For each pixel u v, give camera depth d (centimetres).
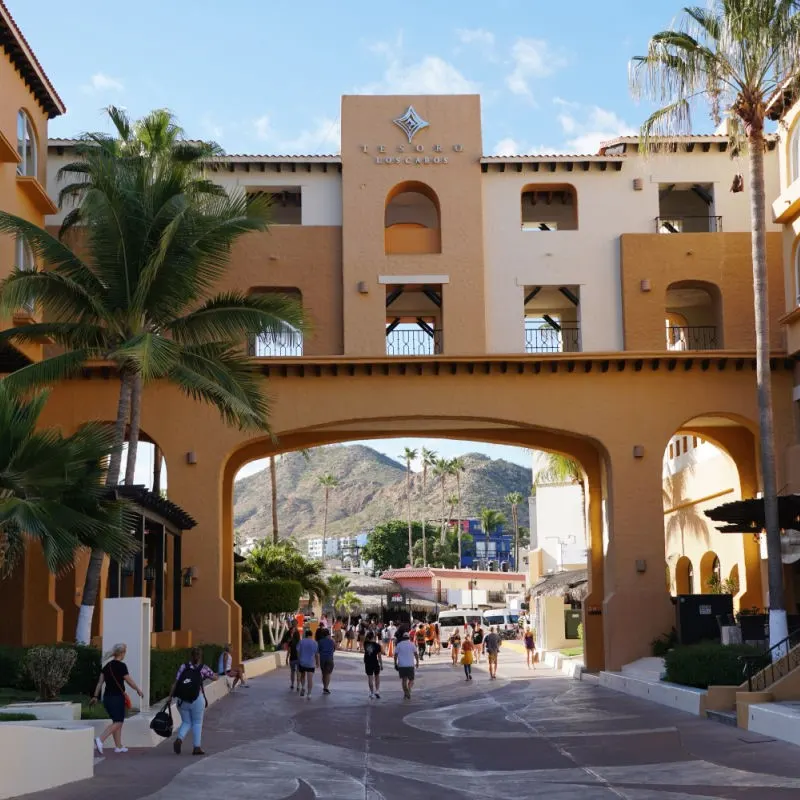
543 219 3497
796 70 2506
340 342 3175
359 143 3250
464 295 3178
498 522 16575
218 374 2423
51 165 3195
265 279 3188
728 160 3281
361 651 5762
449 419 3066
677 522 4262
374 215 3209
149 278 2264
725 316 3148
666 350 3108
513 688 2984
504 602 9531
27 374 2244
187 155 3062
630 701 2423
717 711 1997
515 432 3341
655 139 2561
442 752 1702
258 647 4262
